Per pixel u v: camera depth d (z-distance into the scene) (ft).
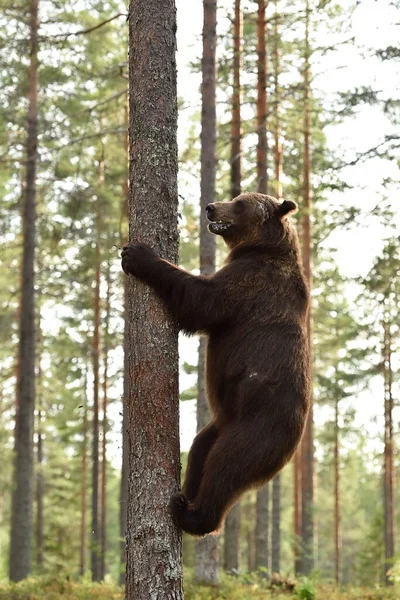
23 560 60.29
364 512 224.74
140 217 21.08
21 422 62.28
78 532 122.83
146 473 20.01
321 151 58.90
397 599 45.03
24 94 63.41
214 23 48.85
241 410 20.74
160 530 19.77
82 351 84.89
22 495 61.26
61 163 63.82
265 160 55.52
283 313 21.76
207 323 21.25
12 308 78.18
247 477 20.18
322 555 207.41
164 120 21.24
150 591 19.56
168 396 20.48
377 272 73.00
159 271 20.58
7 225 69.36
